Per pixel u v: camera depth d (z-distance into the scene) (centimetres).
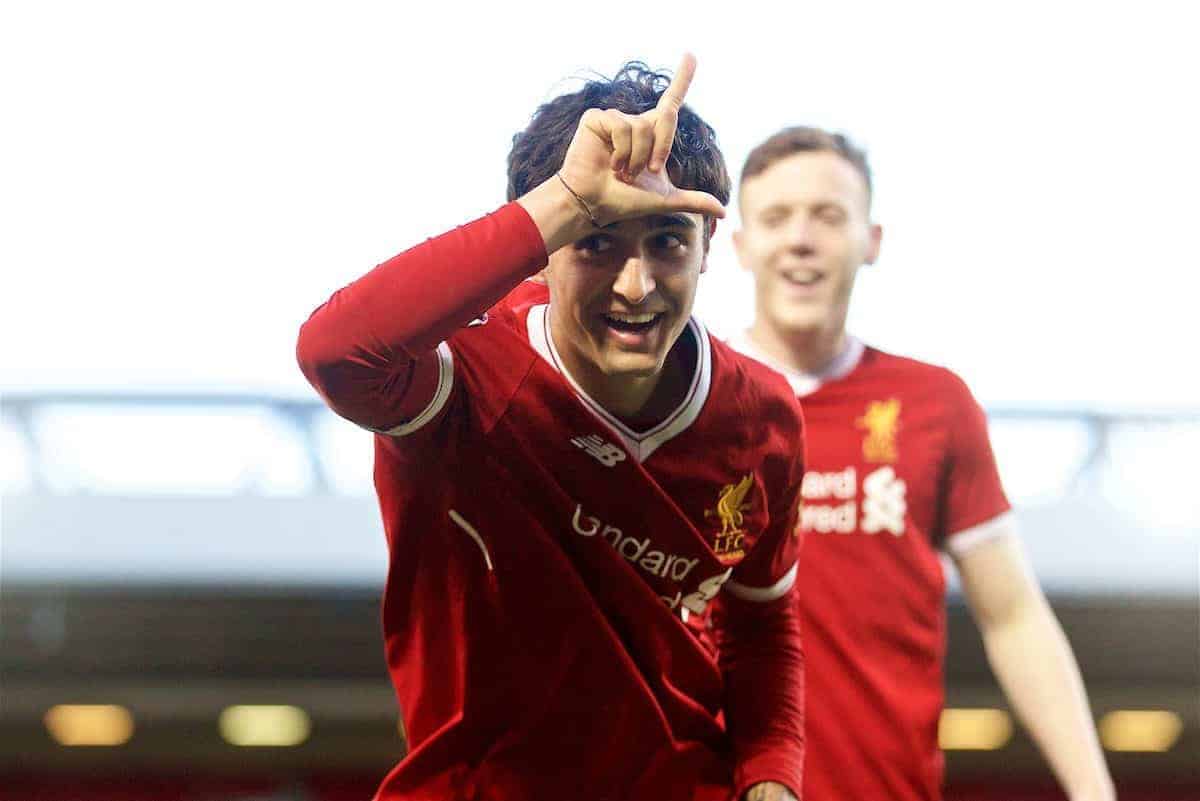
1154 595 942
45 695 962
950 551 478
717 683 333
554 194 267
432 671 315
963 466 473
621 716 315
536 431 295
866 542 461
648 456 302
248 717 976
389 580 313
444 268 265
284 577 955
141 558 959
